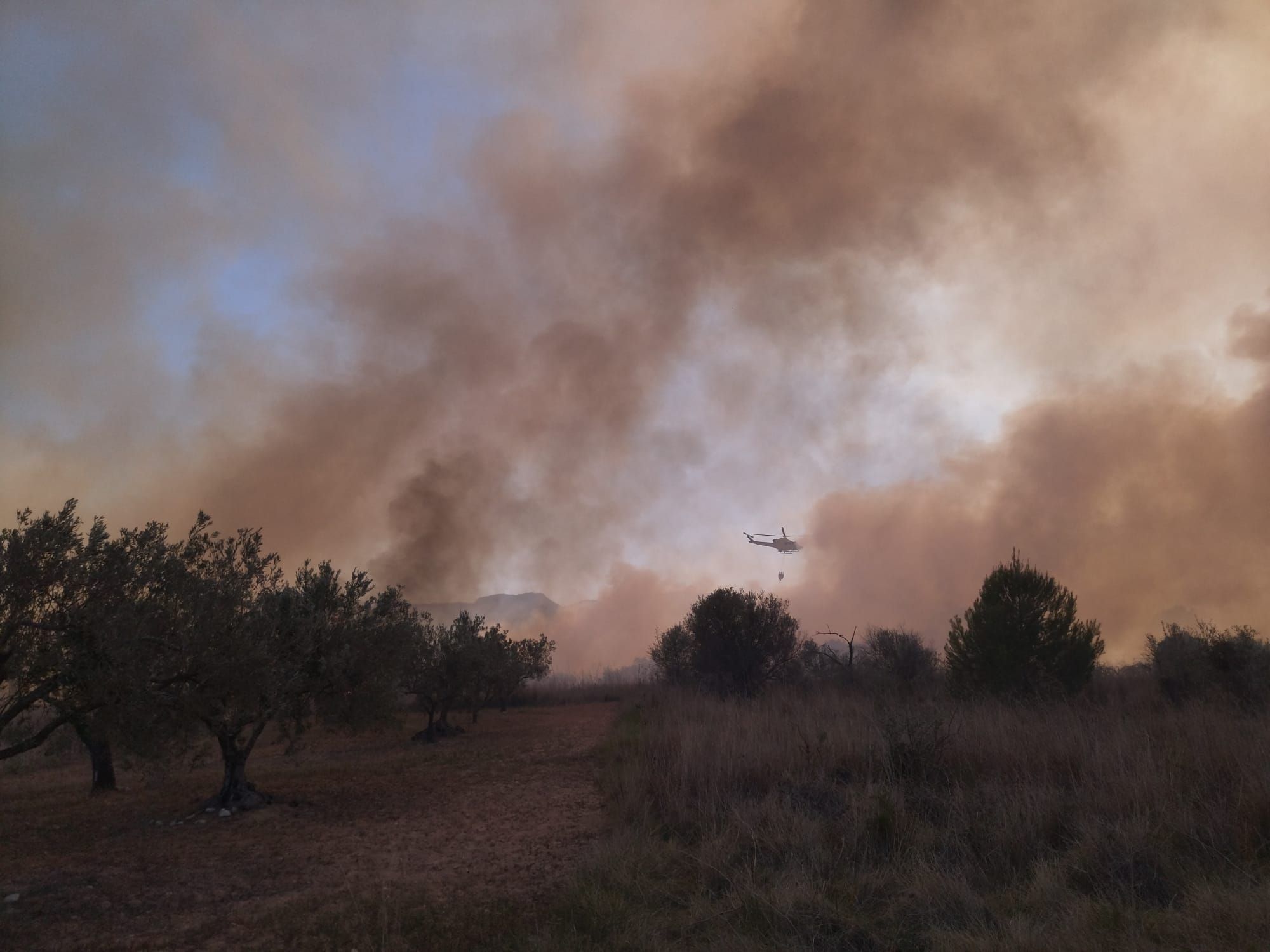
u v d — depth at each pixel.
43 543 7.07
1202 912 4.88
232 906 6.62
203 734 11.05
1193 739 8.75
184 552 9.22
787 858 6.53
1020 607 16.58
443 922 5.87
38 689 7.17
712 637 22.66
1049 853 6.39
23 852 8.77
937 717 10.10
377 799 11.75
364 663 12.16
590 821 9.25
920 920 5.34
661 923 5.50
